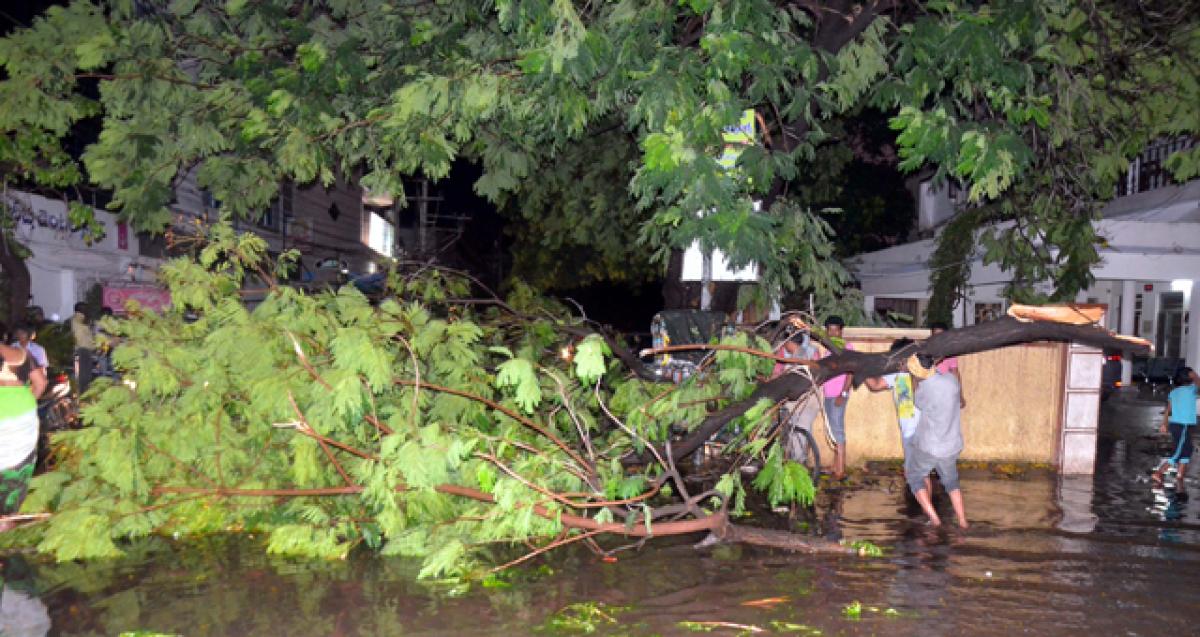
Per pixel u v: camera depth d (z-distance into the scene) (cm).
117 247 1966
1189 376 987
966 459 1098
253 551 655
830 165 1805
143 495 672
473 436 643
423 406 745
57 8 978
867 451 1085
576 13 771
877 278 2306
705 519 666
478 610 527
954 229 1620
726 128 781
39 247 1672
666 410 744
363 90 976
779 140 995
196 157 1065
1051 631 501
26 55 955
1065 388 1059
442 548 603
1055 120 1030
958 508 756
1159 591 576
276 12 995
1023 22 759
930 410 749
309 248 2975
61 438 673
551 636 486
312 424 652
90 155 962
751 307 1186
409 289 1045
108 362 1232
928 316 1694
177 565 616
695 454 996
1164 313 2530
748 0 708
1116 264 1623
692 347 772
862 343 1078
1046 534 731
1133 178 2339
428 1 1012
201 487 693
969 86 844
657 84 698
